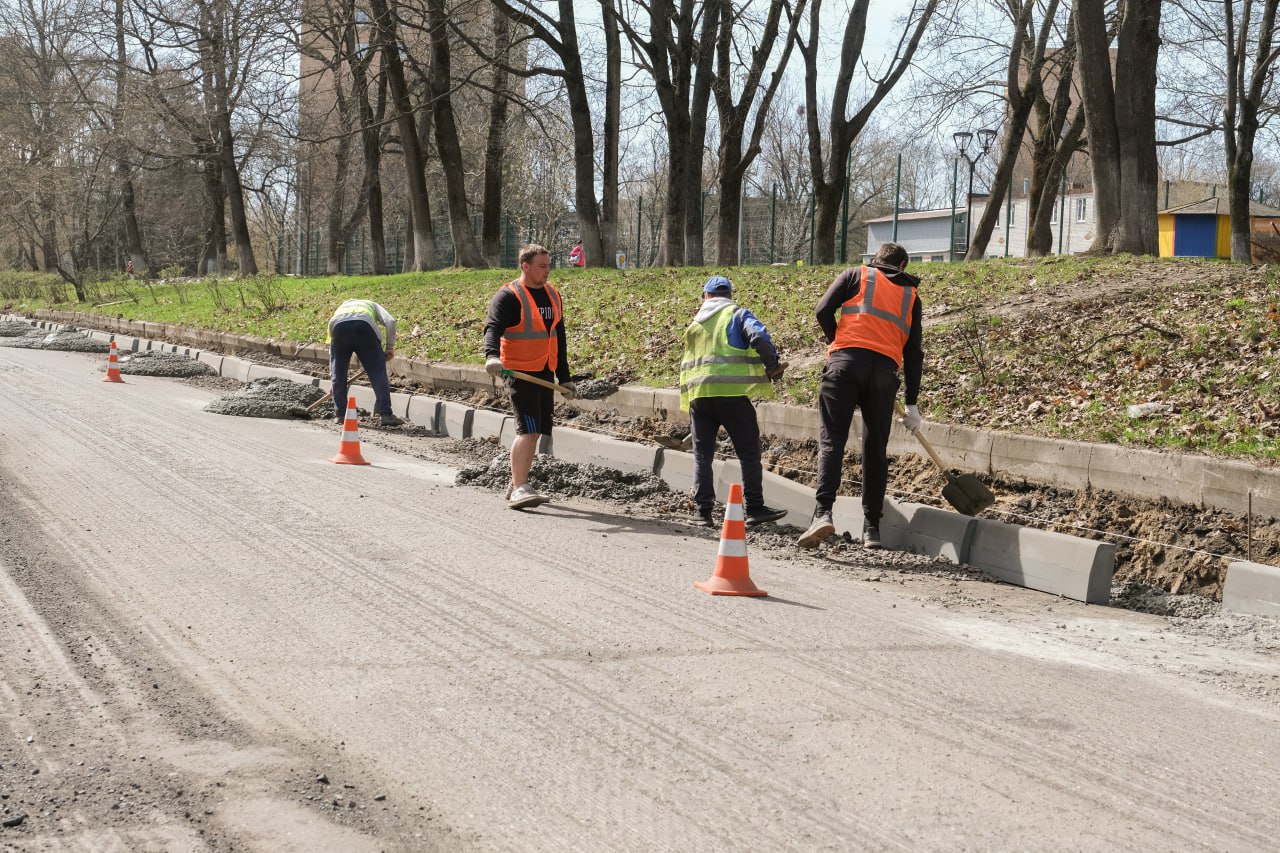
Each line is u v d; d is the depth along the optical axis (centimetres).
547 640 550
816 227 2605
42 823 352
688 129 2556
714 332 888
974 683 515
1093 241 1719
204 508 824
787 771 407
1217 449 820
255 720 441
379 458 1148
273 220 6438
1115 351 1122
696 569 723
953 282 1571
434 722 444
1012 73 2331
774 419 1138
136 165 4041
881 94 2553
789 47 2675
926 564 794
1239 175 2230
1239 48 2238
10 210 4241
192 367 1997
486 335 913
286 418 1434
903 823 370
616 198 2788
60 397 1452
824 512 814
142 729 427
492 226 3219
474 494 966
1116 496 832
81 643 520
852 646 564
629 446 1084
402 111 2836
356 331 1384
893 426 1030
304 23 2620
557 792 387
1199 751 444
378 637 547
